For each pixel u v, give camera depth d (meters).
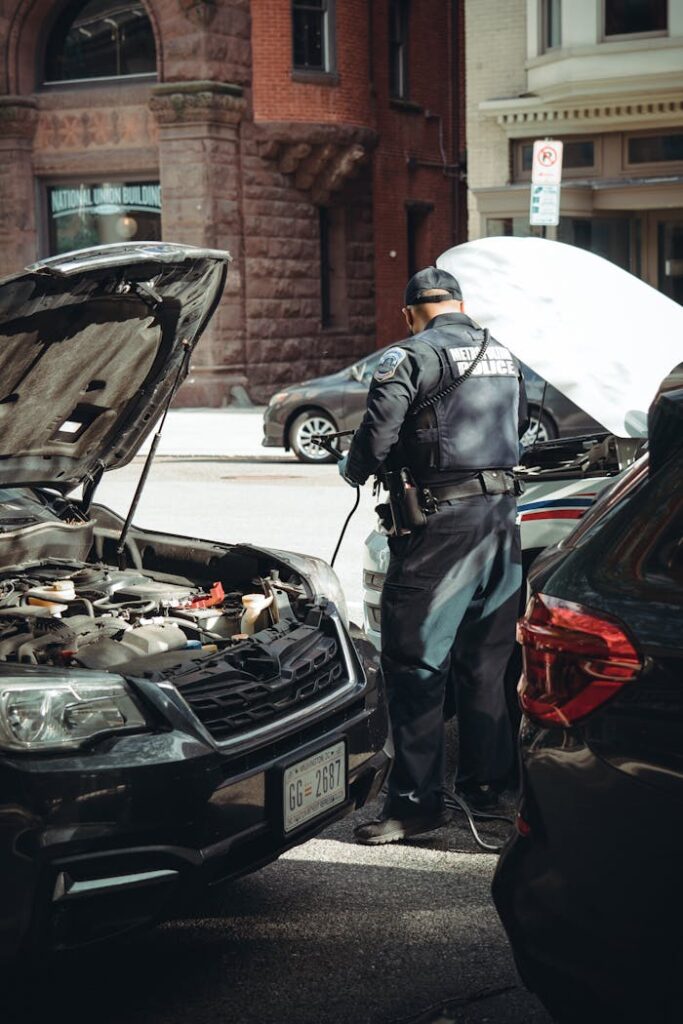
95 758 3.29
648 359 5.54
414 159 27.48
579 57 19.53
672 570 2.86
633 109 19.61
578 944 2.82
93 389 4.66
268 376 24.33
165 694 3.51
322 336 25.38
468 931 4.06
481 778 5.00
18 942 3.17
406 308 4.86
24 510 4.96
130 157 23.81
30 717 3.28
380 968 3.82
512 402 4.77
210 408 23.23
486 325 5.54
